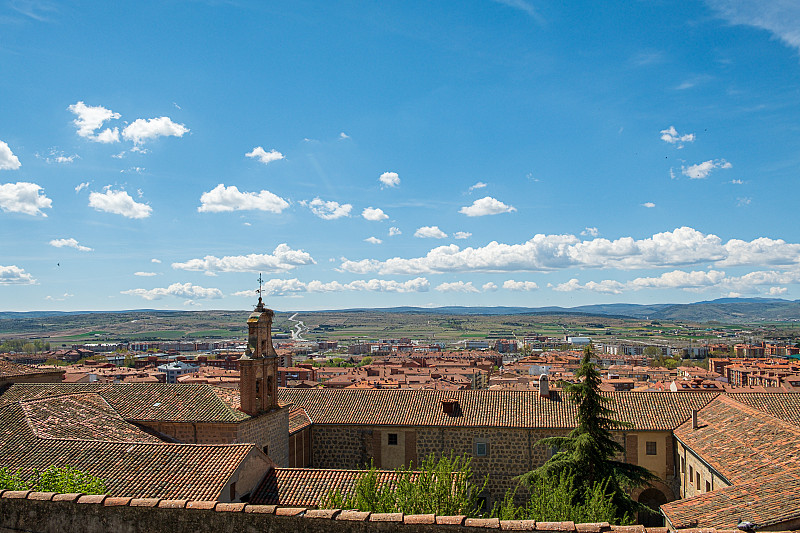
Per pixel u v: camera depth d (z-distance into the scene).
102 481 28.33
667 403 53.03
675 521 24.75
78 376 121.62
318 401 57.88
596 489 28.77
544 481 33.56
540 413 52.81
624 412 52.09
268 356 44.72
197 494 28.47
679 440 46.78
